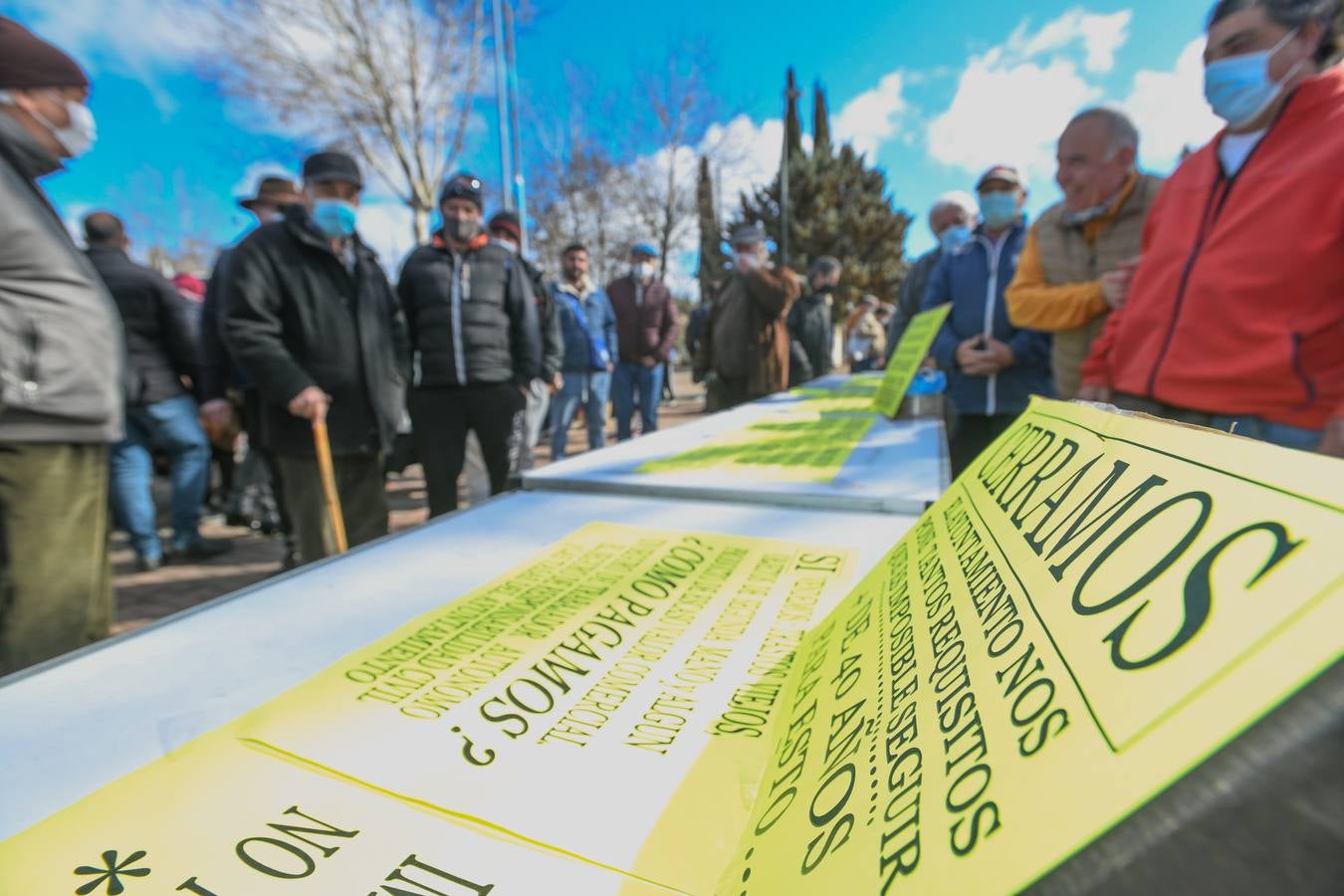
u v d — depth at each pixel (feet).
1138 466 1.12
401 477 20.68
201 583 11.30
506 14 40.63
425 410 10.28
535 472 4.53
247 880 1.14
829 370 19.94
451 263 10.12
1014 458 1.68
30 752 1.51
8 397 4.69
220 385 10.95
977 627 1.20
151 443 12.37
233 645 2.05
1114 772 0.68
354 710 1.67
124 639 2.09
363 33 40.04
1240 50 4.41
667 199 62.44
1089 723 0.77
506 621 2.20
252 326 7.09
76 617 5.23
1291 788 0.53
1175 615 0.79
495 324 10.34
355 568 2.74
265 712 1.66
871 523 3.30
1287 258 4.40
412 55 42.01
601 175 59.88
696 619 2.20
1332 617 0.60
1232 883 0.54
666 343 20.67
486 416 10.43
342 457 8.21
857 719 1.28
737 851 1.19
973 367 8.45
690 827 1.26
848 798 1.07
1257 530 0.78
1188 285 5.01
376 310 8.34
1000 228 8.80
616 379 20.59
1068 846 0.66
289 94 40.52
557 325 12.94
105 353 5.26
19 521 4.90
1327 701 0.53
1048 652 0.96
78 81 5.24
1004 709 0.94
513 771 1.43
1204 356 4.91
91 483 5.34
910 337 7.95
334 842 1.23
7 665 4.94
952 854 0.80
